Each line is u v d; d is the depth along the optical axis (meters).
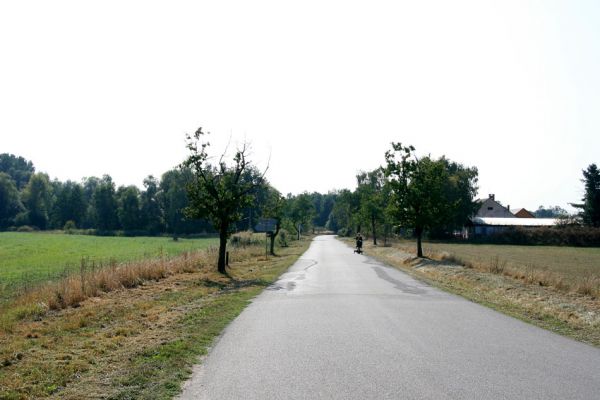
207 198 25.30
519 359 7.48
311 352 7.86
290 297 14.98
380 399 5.59
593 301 14.37
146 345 8.43
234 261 31.80
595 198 69.88
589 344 8.80
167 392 5.84
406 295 15.54
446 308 12.84
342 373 6.64
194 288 17.69
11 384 6.20
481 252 46.41
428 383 6.19
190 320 10.94
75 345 8.48
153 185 115.44
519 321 11.06
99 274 16.83
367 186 67.12
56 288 14.66
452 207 36.28
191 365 7.10
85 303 13.84
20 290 16.84
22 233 96.50
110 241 68.38
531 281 18.83
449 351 7.97
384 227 63.38
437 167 35.69
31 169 190.88
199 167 25.36
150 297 15.12
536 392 5.87
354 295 15.33
